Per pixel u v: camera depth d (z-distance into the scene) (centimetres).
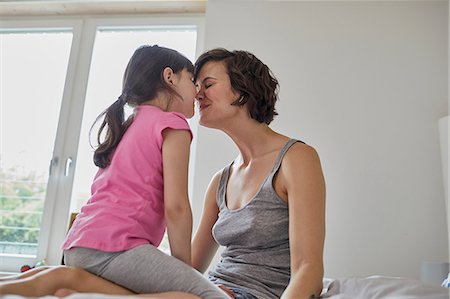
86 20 257
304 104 217
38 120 245
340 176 206
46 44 260
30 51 259
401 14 226
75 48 251
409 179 203
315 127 213
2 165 238
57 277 75
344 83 218
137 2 244
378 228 198
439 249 193
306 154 97
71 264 84
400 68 218
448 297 73
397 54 221
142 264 79
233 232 99
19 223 229
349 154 208
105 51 254
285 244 97
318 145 211
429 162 204
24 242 226
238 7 234
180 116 99
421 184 202
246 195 103
